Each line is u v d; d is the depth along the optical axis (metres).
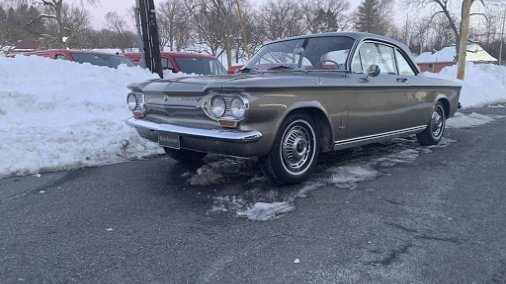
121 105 7.63
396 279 2.57
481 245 3.02
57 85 7.67
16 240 3.13
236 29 39.91
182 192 4.18
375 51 5.22
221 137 3.68
